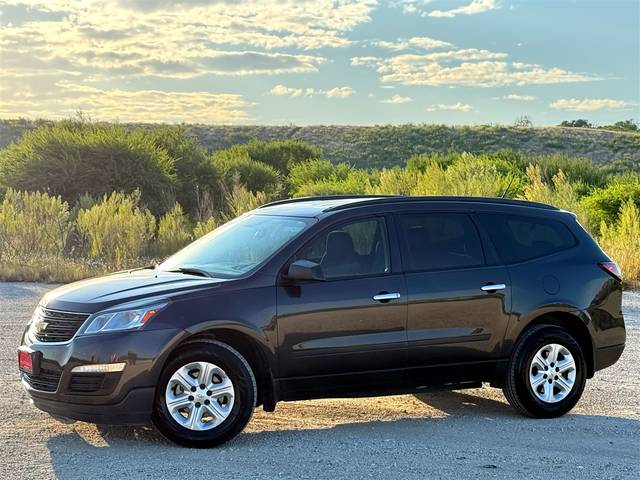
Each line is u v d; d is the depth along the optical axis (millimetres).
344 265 7129
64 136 30609
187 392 6523
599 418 7789
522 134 82062
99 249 19391
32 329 6770
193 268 7270
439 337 7352
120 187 29906
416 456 6395
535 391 7695
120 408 6355
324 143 83562
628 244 19016
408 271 7316
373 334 7105
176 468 5949
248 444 6660
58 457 6176
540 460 6359
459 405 8258
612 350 8125
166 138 34969
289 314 6820
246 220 7934
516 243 7859
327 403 8219
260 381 6859
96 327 6410
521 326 7676
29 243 19406
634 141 80250
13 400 7840
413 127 85500
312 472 5930
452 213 7699
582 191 34844
